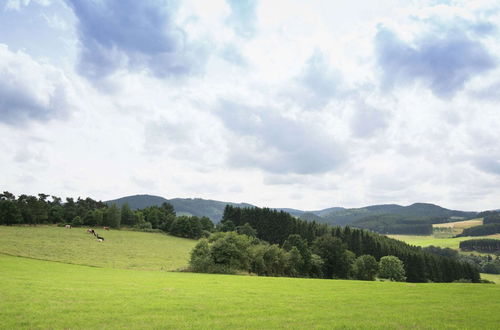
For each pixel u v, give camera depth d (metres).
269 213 183.62
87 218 166.00
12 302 23.95
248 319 21.20
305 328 19.38
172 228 170.00
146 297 28.78
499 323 22.03
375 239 161.00
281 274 95.81
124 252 99.44
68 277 45.12
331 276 118.50
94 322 19.28
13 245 87.12
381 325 20.75
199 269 74.38
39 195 176.75
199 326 19.03
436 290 40.62
